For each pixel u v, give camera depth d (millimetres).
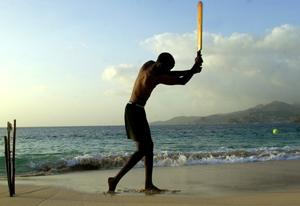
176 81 3451
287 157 10164
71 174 7027
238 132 43969
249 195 3896
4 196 3824
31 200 3506
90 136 34156
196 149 16500
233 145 19859
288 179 5746
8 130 3814
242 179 5746
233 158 9688
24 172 7703
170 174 6488
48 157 9289
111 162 8781
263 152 10969
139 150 3957
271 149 12492
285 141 23656
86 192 4172
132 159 4008
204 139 27016
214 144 20906
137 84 3830
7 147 3811
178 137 30609
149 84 3672
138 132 3814
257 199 3494
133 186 4871
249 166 7918
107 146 19297
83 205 3178
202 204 3184
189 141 24078
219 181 5492
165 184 5129
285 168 7527
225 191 4418
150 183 4160
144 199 3506
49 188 4621
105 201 3393
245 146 19000
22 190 4383
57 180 5871
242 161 9398
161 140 25797
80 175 6793
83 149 17172
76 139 27938
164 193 4070
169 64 3547
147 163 4070
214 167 7789
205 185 5027
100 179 6031
